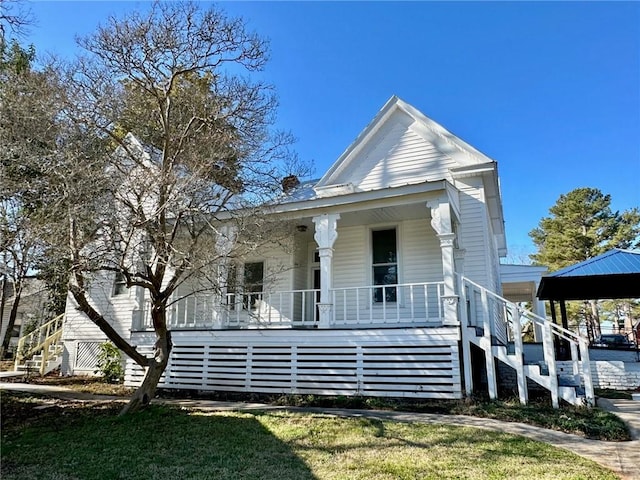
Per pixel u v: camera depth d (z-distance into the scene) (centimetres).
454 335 862
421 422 673
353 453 506
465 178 1177
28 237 658
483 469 444
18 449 539
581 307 3241
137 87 940
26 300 1348
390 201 980
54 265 688
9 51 934
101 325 756
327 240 1012
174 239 803
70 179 670
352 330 939
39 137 734
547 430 632
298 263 1278
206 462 479
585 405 763
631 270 1127
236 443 554
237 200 953
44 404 876
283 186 1057
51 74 831
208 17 920
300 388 951
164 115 886
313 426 636
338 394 917
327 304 984
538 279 1781
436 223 933
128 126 940
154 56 898
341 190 1321
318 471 441
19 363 1523
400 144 1327
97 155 793
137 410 748
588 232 3388
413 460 475
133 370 1132
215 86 967
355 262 1202
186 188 753
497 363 1113
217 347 1043
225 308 1056
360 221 1172
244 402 928
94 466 469
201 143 884
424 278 1122
